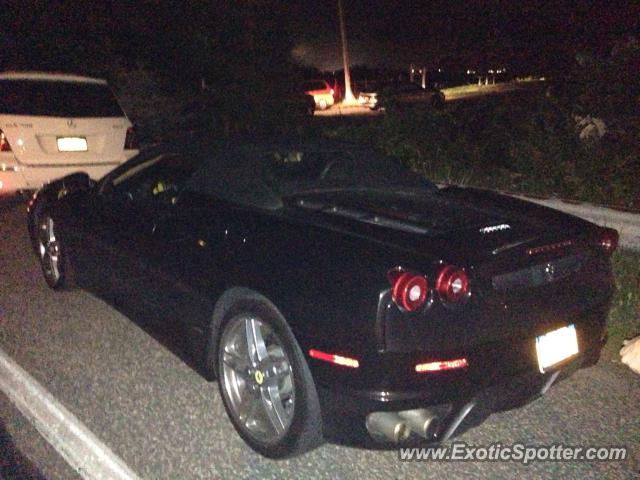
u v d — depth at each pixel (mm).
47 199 6449
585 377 4973
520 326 3672
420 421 3490
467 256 3564
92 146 9438
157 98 16938
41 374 5027
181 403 4609
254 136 5199
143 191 5312
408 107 11570
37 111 9117
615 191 8312
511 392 3699
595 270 4121
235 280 4062
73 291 6730
